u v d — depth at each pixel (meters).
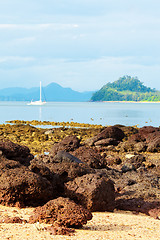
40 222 10.45
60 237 9.27
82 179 14.08
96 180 13.84
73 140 28.42
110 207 14.05
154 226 11.83
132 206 15.23
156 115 104.75
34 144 37.03
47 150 33.19
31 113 112.81
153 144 33.03
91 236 9.69
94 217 12.39
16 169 13.38
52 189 13.54
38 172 14.23
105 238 9.63
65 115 101.25
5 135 42.75
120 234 10.28
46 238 9.07
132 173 20.53
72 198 13.80
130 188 17.33
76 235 9.64
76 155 21.41
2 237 8.88
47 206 10.70
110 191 14.12
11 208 12.40
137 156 26.98
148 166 24.78
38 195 12.88
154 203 15.41
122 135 40.97
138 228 11.30
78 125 63.28
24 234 9.24
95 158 21.19
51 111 128.88
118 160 25.62
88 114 107.75
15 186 12.67
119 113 115.69
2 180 12.88
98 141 36.31
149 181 18.72
